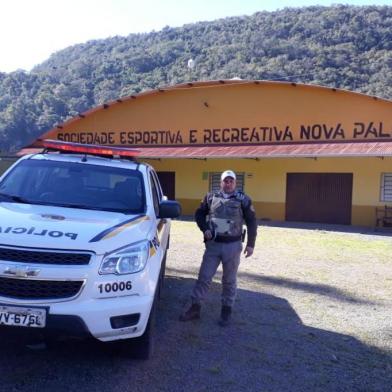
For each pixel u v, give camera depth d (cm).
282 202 2258
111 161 625
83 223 452
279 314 670
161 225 608
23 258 399
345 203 2134
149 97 2527
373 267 1047
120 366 462
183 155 2245
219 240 602
